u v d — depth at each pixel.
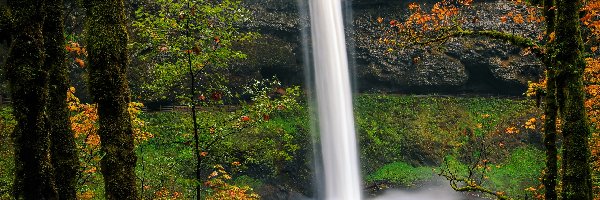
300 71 41.03
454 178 10.52
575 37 7.18
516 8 39.94
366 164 35.03
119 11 6.18
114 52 6.04
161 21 9.24
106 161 6.01
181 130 10.22
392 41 10.45
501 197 9.31
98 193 11.27
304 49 40.97
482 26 41.44
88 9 6.08
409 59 42.47
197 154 9.86
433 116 38.72
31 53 4.94
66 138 6.88
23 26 4.88
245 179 28.09
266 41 39.41
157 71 9.60
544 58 8.11
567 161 7.21
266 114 10.49
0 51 19.69
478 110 39.09
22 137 4.96
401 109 39.47
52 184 5.18
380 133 36.81
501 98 41.12
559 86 7.40
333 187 34.69
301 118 35.84
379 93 42.53
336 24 41.16
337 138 37.44
